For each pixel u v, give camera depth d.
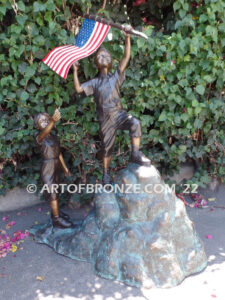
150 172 2.86
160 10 3.97
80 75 3.76
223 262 3.04
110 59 2.94
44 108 3.76
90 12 3.52
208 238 3.43
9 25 3.51
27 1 3.22
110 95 2.93
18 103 3.59
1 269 2.96
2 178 3.96
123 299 2.59
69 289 2.71
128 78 3.72
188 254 2.91
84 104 3.76
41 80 3.57
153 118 3.99
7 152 3.73
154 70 3.68
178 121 3.87
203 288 2.71
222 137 4.29
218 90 4.00
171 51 3.60
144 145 4.22
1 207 4.12
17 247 3.30
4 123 3.63
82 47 2.96
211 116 4.20
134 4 3.89
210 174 4.53
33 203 4.29
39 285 2.75
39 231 3.47
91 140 3.91
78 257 3.06
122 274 2.80
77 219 3.84
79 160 3.95
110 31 3.36
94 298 2.61
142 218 2.85
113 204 3.00
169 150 4.16
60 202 4.16
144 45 3.52
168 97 3.77
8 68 3.43
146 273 2.76
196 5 3.67
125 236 2.79
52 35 3.35
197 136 4.23
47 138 3.15
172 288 2.72
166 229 2.79
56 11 3.33
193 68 3.71
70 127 3.80
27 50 3.32
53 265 3.01
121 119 2.97
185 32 3.65
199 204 4.24
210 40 3.60
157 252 2.75
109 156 3.16
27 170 4.08
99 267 2.88
